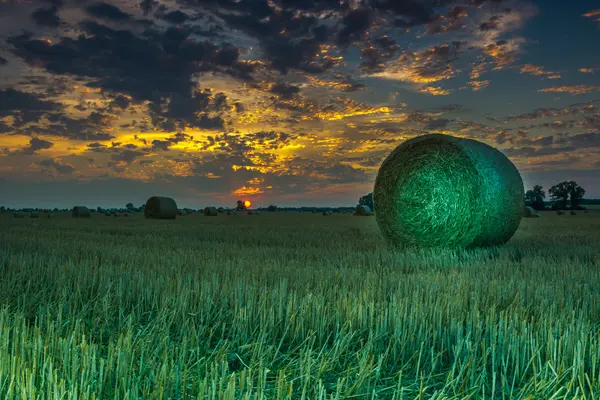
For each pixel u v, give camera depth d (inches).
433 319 176.6
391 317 179.0
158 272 289.9
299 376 134.7
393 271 301.0
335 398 117.3
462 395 127.9
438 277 265.4
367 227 898.1
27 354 137.6
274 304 201.3
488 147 486.0
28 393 108.9
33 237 581.6
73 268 291.9
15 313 189.8
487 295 228.8
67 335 159.0
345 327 172.7
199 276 279.1
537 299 219.9
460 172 453.7
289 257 396.8
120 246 462.0
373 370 134.8
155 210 1421.0
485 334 163.3
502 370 141.3
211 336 171.5
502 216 463.2
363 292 219.5
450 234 456.8
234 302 213.6
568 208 3324.3
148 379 125.7
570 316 186.7
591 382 135.9
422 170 470.6
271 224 1046.4
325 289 236.4
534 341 151.0
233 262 330.0
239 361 154.4
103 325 183.5
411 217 476.1
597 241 548.1
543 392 125.0
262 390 112.5
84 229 806.5
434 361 148.2
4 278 270.4
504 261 352.2
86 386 117.6
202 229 808.9
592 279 272.7
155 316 208.2
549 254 416.5
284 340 175.2
